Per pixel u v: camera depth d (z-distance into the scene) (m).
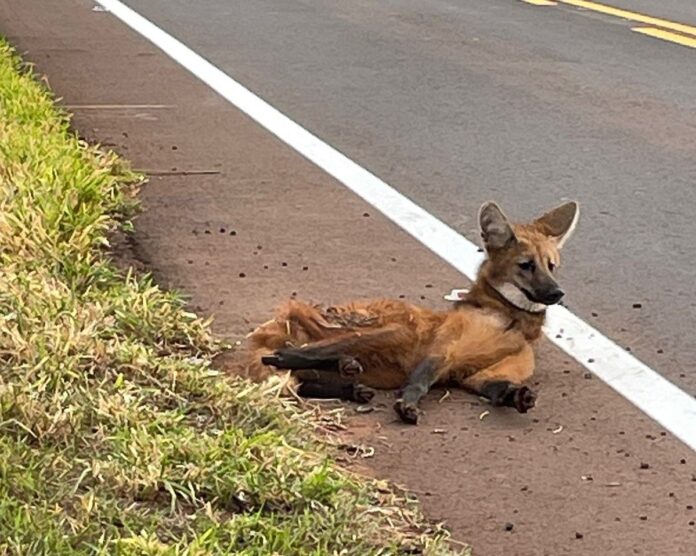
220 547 5.30
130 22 15.41
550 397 6.68
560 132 11.24
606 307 7.72
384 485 5.88
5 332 6.31
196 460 5.71
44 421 5.81
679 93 12.89
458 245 8.41
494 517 5.76
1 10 15.97
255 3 17.59
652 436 6.36
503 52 14.76
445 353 6.59
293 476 5.71
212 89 11.99
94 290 7.11
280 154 10.14
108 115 10.95
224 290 7.60
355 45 14.75
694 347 7.25
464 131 11.12
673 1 19.34
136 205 8.74
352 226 8.69
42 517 5.32
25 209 7.62
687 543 5.63
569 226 7.04
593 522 5.75
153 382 6.29
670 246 8.71
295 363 6.52
